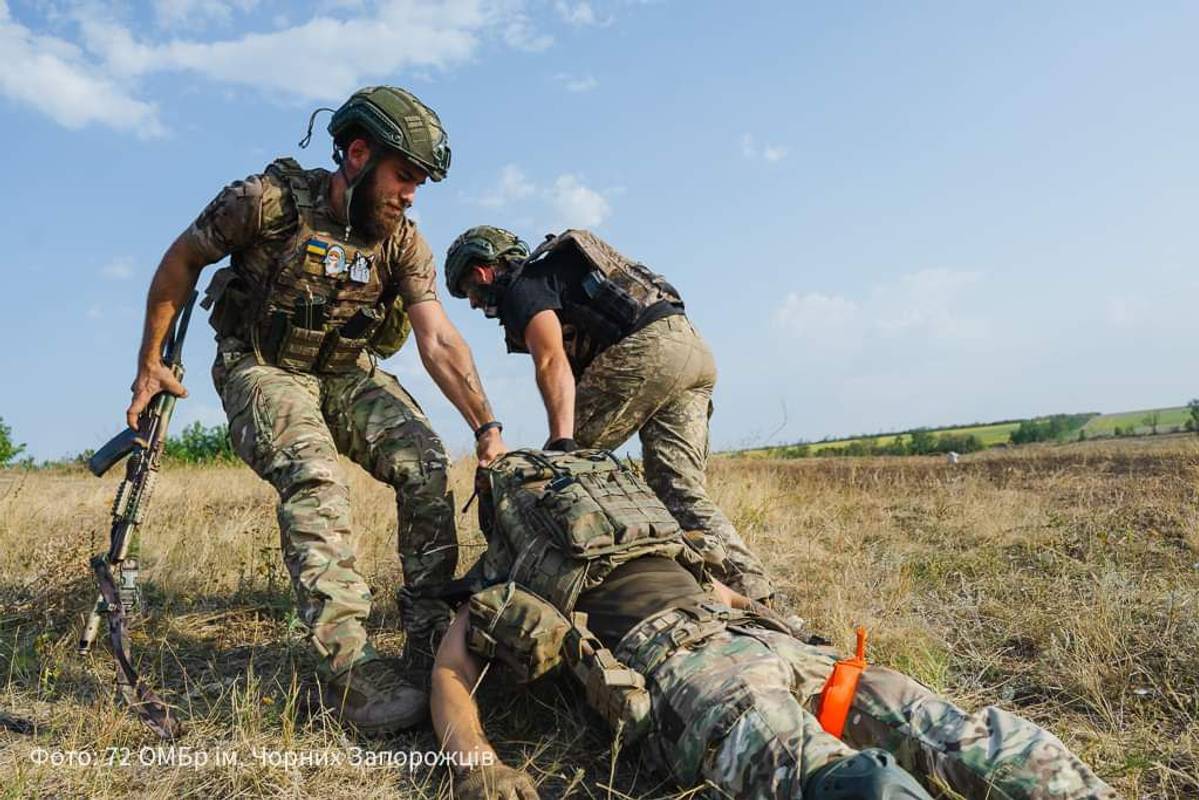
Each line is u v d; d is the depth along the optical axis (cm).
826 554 596
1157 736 315
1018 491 816
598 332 421
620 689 267
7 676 365
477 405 381
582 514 306
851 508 756
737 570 405
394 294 390
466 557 550
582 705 317
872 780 217
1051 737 245
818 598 480
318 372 382
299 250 354
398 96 349
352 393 388
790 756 238
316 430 353
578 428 427
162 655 386
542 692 339
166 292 355
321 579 329
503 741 315
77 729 310
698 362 428
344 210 358
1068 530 614
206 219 350
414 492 376
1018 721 250
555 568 303
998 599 475
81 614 427
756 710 248
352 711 316
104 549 517
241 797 278
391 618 455
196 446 1510
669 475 429
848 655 387
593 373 420
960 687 362
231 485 890
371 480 808
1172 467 894
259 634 427
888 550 589
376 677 321
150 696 323
